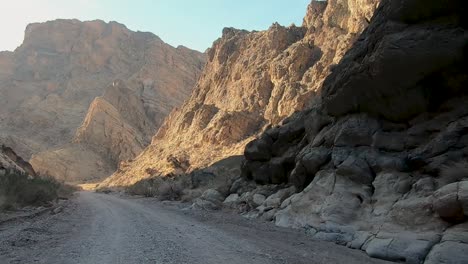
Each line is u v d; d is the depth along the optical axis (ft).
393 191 44.16
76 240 37.45
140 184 193.57
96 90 631.97
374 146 52.19
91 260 27.53
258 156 89.56
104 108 491.72
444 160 41.86
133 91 546.67
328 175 55.83
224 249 33.22
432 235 33.47
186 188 144.25
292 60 190.29
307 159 63.00
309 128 74.74
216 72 287.28
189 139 244.42
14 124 523.70
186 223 54.80
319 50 187.21
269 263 27.76
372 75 52.60
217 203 86.84
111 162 450.30
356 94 57.31
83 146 456.04
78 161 425.28
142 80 583.58
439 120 46.57
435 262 29.86
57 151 427.74
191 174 159.84
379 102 53.31
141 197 156.87
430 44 46.75
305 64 187.62
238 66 253.24
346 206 47.16
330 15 193.88
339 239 41.78
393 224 38.81
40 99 595.47
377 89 52.65
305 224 49.98
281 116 168.66
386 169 47.73
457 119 44.70
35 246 33.68
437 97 47.70
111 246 33.83
